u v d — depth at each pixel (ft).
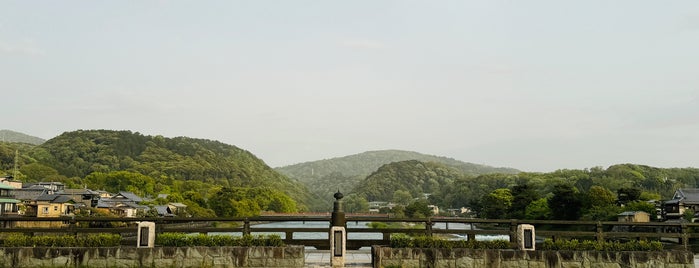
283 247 43.98
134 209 242.58
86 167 436.35
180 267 43.80
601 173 377.30
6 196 187.42
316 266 43.42
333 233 43.86
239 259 43.93
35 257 43.60
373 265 44.37
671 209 205.16
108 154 468.34
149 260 43.75
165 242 45.32
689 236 51.55
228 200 317.22
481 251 44.88
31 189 228.22
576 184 355.56
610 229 173.99
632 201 226.17
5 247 43.73
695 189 212.02
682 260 45.73
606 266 45.52
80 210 210.18
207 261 43.93
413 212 377.09
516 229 50.14
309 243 50.49
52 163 410.52
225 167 537.65
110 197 270.26
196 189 394.32
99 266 43.55
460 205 482.28
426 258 44.52
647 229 134.51
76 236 46.19
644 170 386.73
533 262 45.09
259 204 377.30
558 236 56.39
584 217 217.97
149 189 351.87
